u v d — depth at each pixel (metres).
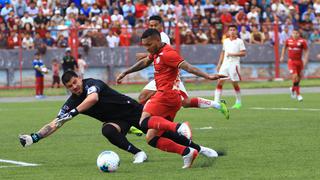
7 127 36.31
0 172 21.31
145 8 76.56
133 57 72.44
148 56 23.19
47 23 71.88
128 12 75.69
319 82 72.69
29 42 69.56
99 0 75.75
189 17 76.56
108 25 73.31
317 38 77.38
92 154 25.31
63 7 74.81
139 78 72.31
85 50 70.75
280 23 77.69
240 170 20.67
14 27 70.75
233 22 78.50
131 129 25.00
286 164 21.75
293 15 81.31
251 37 75.25
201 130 32.44
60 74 69.56
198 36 74.00
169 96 21.56
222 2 79.19
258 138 28.77
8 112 46.47
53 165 22.73
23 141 20.69
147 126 20.86
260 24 75.56
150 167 21.66
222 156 23.69
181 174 20.14
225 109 23.84
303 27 77.62
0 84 68.88
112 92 22.16
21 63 69.31
